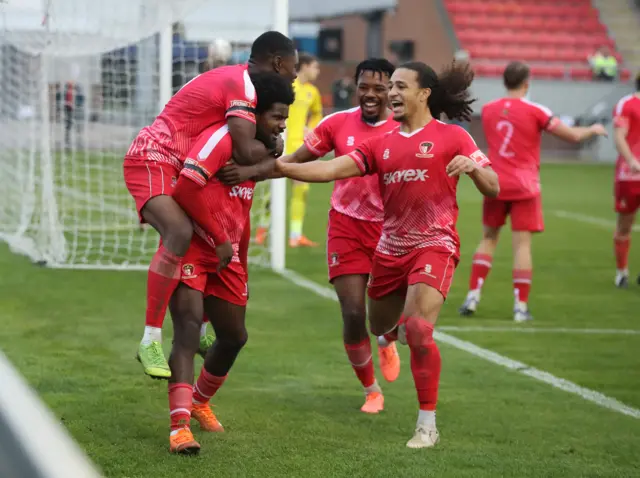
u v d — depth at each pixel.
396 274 8.84
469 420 9.68
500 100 15.62
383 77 9.80
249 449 8.31
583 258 23.27
